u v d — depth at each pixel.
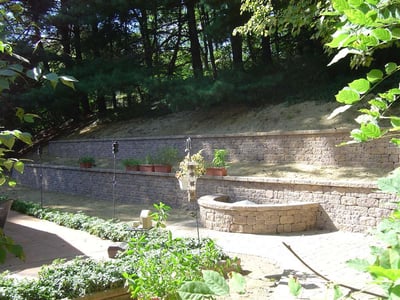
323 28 5.23
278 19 6.45
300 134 12.57
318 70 15.83
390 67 1.44
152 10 20.92
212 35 16.75
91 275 5.36
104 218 12.05
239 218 9.56
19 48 9.42
